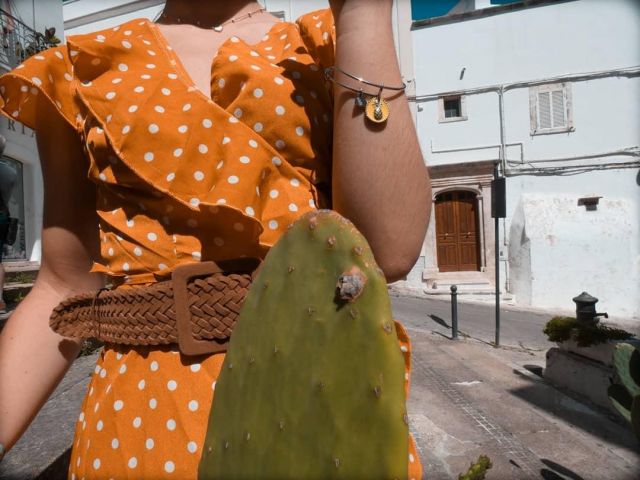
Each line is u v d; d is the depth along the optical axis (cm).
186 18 106
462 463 351
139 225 84
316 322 54
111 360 90
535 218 1345
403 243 71
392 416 48
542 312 1219
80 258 113
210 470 62
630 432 412
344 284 51
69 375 391
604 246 1313
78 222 111
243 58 85
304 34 94
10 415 99
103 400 85
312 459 52
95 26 1506
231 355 63
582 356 529
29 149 1005
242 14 106
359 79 70
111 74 89
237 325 64
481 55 1411
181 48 98
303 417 53
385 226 70
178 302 78
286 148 83
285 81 84
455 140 1441
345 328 51
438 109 1446
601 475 336
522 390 529
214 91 87
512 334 879
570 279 1319
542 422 433
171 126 82
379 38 71
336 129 73
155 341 80
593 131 1355
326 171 88
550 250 1324
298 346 55
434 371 606
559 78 1362
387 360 49
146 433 78
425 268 1459
